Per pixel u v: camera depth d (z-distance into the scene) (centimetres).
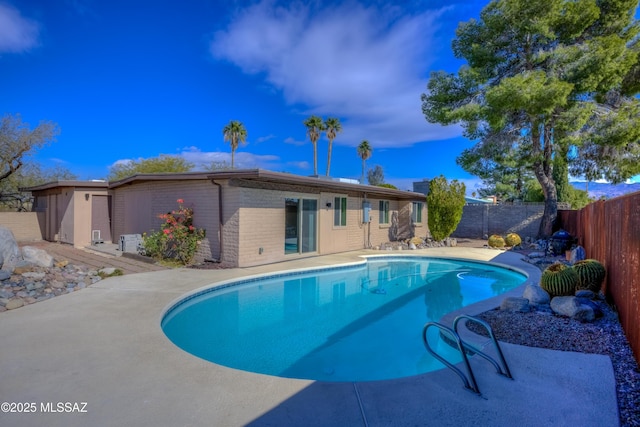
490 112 1359
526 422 281
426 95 1612
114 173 2736
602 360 395
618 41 1245
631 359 401
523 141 1638
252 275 888
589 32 1441
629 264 458
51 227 1603
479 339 464
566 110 1359
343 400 313
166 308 605
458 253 1377
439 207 1634
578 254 999
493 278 1036
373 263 1255
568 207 1812
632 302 429
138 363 383
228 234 1005
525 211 1856
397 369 452
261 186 1055
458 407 302
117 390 325
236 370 372
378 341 551
